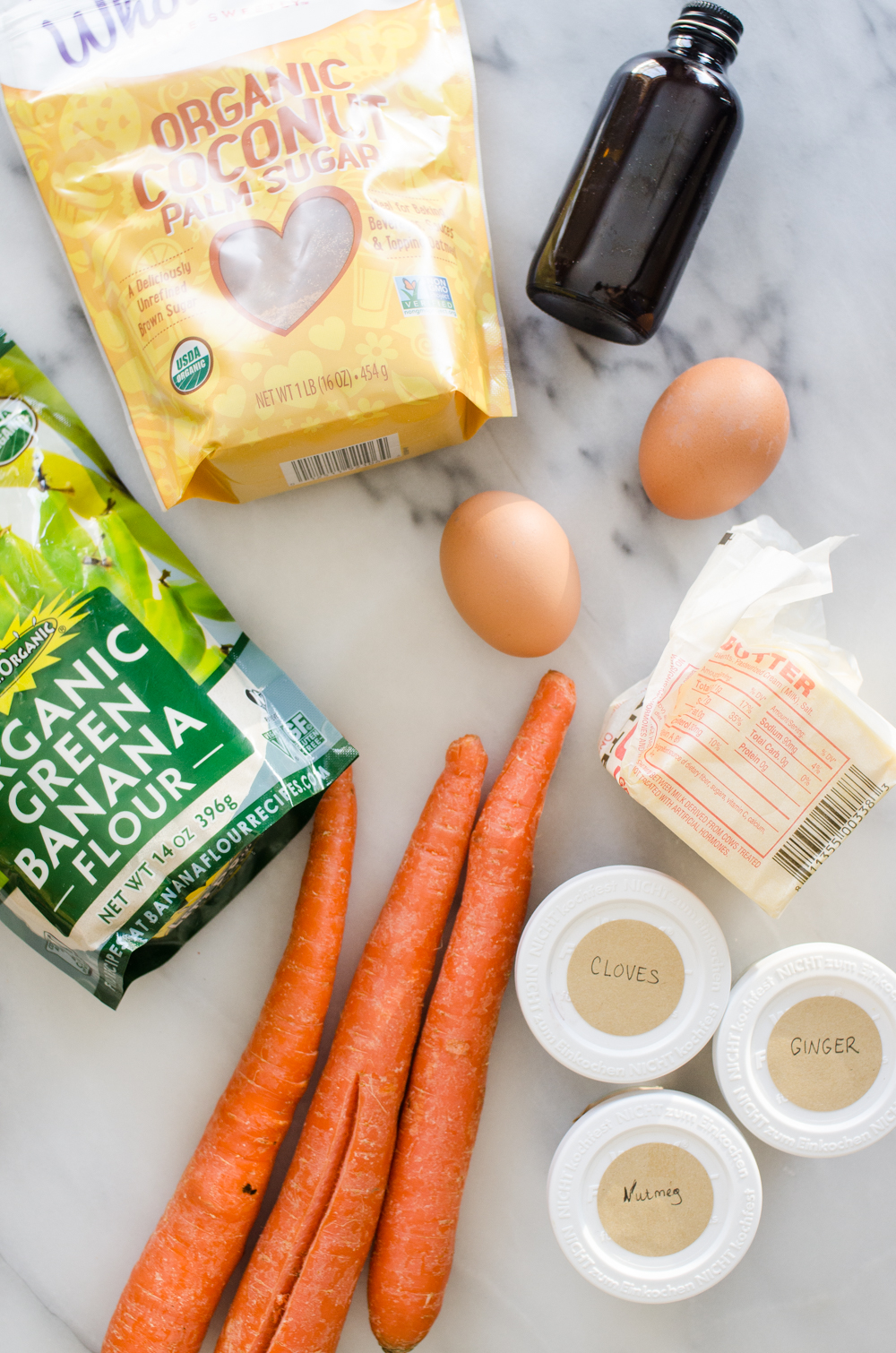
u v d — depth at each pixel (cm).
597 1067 56
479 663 58
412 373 51
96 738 53
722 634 54
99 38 52
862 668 59
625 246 53
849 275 58
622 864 59
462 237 53
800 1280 60
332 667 58
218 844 54
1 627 53
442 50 53
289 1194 55
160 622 54
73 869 54
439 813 56
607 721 57
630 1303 60
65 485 54
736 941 59
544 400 58
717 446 53
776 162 57
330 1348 56
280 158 52
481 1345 60
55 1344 59
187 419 52
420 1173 55
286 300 51
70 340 57
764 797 54
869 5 57
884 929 60
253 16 52
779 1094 57
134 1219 59
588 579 58
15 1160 59
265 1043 56
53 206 53
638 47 56
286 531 58
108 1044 59
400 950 55
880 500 59
